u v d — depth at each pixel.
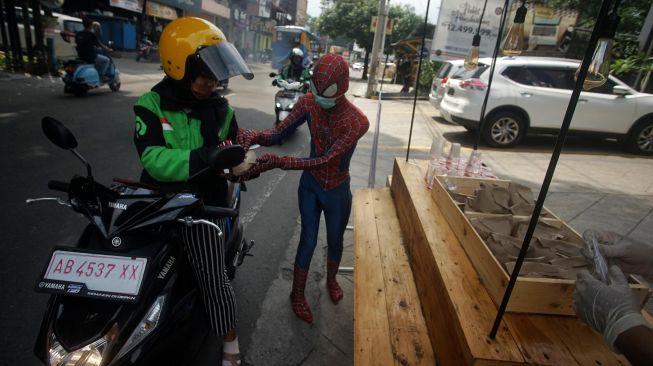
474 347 1.23
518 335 1.29
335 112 2.12
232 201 2.32
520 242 1.61
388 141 7.59
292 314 2.54
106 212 1.49
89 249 1.42
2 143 5.06
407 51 21.62
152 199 1.56
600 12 0.93
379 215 2.88
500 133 7.29
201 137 1.75
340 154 2.07
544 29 7.30
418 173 2.89
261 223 3.76
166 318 1.57
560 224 1.86
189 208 1.53
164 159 1.56
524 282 1.34
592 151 7.32
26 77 9.99
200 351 2.18
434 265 1.71
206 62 1.54
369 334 1.68
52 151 4.95
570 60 7.18
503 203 2.00
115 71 9.48
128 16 21.17
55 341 1.38
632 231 3.79
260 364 2.14
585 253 1.28
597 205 4.40
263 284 2.84
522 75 7.20
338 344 2.32
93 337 1.36
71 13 16.75
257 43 38.47
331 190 2.29
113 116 7.09
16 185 3.92
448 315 1.47
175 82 1.67
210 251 1.72
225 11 29.75
